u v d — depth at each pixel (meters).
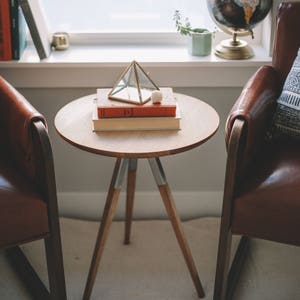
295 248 1.85
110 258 1.82
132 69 1.50
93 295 1.66
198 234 1.93
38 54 1.77
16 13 1.71
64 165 1.96
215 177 2.00
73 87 1.83
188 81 1.82
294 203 1.29
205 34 1.79
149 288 1.69
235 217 1.35
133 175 1.73
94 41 1.94
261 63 1.77
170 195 1.52
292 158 1.42
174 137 1.40
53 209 1.35
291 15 1.61
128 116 1.42
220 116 1.90
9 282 1.70
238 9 1.65
